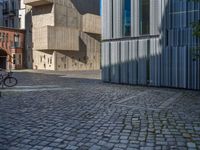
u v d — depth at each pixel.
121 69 17.84
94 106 9.28
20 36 40.22
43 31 37.09
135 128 6.39
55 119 7.31
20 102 10.06
